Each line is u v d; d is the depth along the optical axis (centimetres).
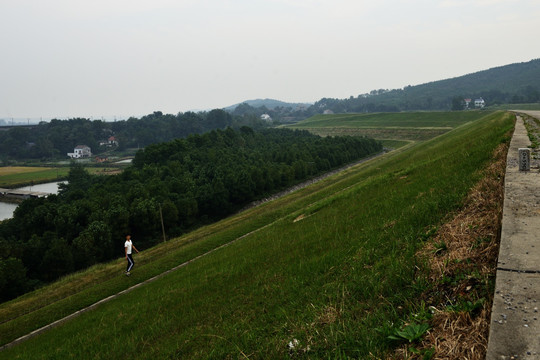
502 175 836
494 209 607
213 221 5322
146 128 19612
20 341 1534
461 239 557
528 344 260
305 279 770
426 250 592
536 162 940
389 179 1848
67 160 17088
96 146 19275
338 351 414
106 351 863
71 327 1352
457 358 314
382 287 541
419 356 346
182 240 2883
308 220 1670
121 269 2355
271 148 9025
